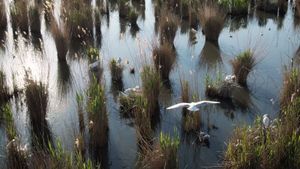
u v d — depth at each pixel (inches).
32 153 237.8
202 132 270.2
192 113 287.1
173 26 449.4
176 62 406.9
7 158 234.8
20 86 343.6
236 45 453.4
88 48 433.4
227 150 240.5
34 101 285.0
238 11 553.9
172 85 351.9
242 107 314.3
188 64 402.6
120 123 291.7
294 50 433.1
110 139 273.4
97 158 254.4
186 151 260.1
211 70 386.3
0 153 251.3
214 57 422.0
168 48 362.6
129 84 351.3
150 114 298.2
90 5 549.6
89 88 297.0
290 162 218.8
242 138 234.5
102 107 262.1
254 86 346.3
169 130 284.5
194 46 452.1
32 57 422.9
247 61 347.9
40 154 221.0
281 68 383.6
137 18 542.3
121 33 496.7
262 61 399.9
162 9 509.0
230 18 553.0
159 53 357.1
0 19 494.3
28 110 295.3
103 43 462.3
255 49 397.7
